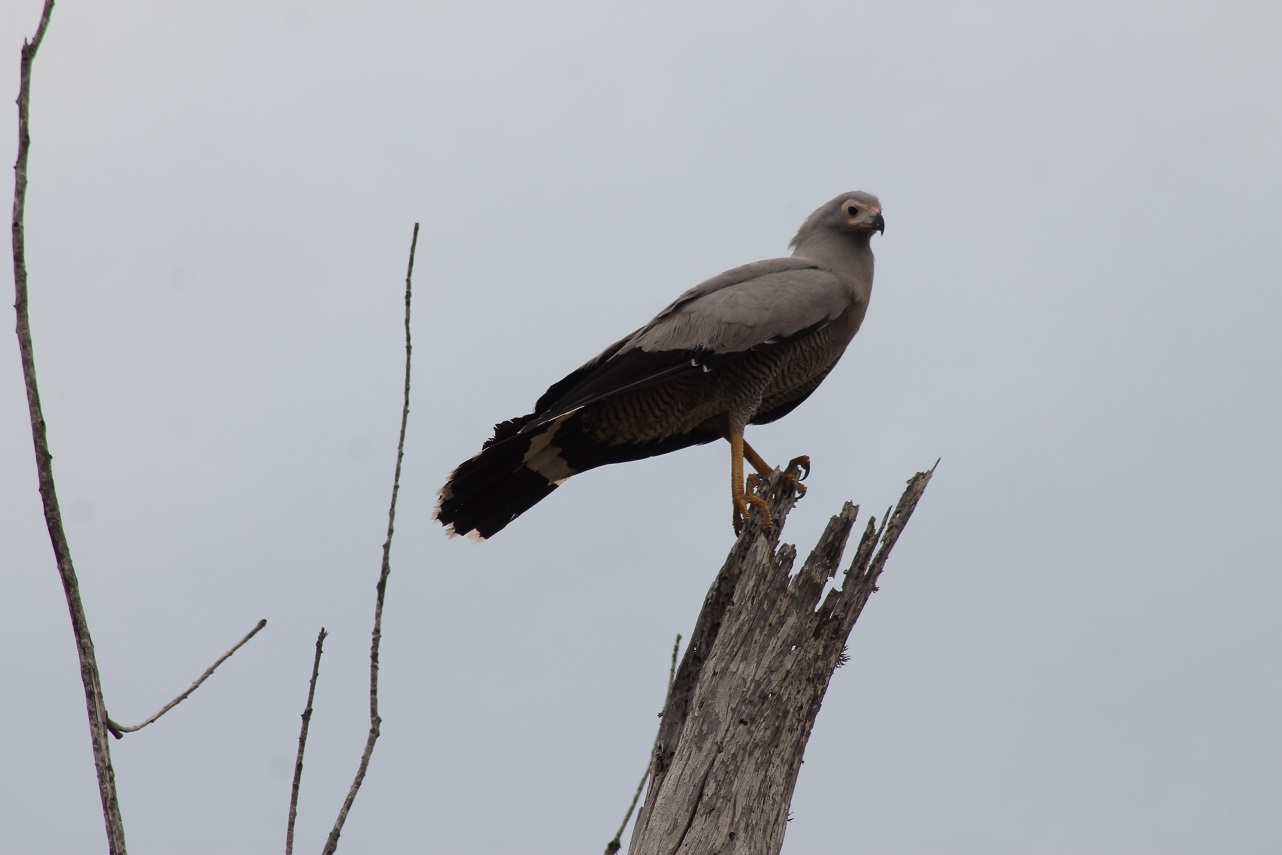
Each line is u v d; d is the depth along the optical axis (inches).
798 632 362.9
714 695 350.3
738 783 336.5
